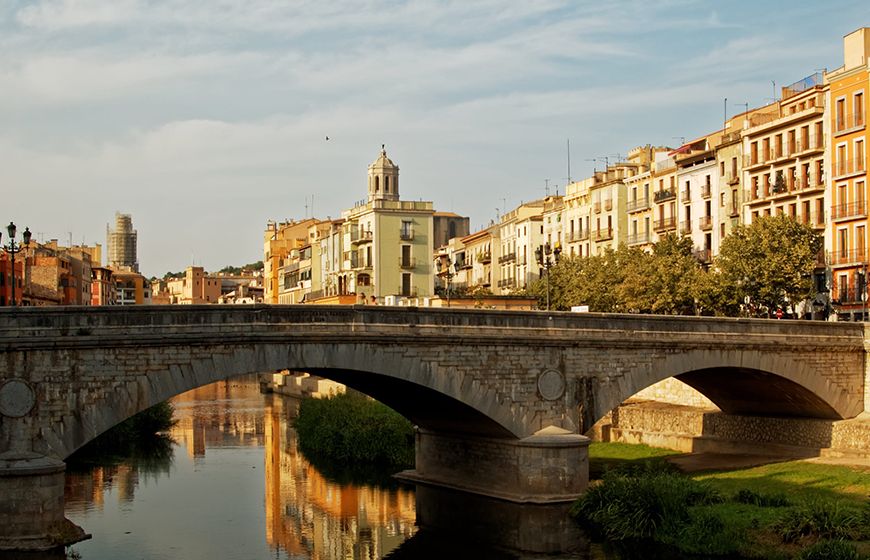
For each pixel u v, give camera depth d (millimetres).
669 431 76812
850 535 44219
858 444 66375
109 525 55000
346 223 134250
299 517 57750
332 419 82438
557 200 139125
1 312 43188
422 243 129125
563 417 58219
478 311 55219
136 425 90625
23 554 42094
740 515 48969
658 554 46406
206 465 76062
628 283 93438
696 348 63062
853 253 87438
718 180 106062
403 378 52906
